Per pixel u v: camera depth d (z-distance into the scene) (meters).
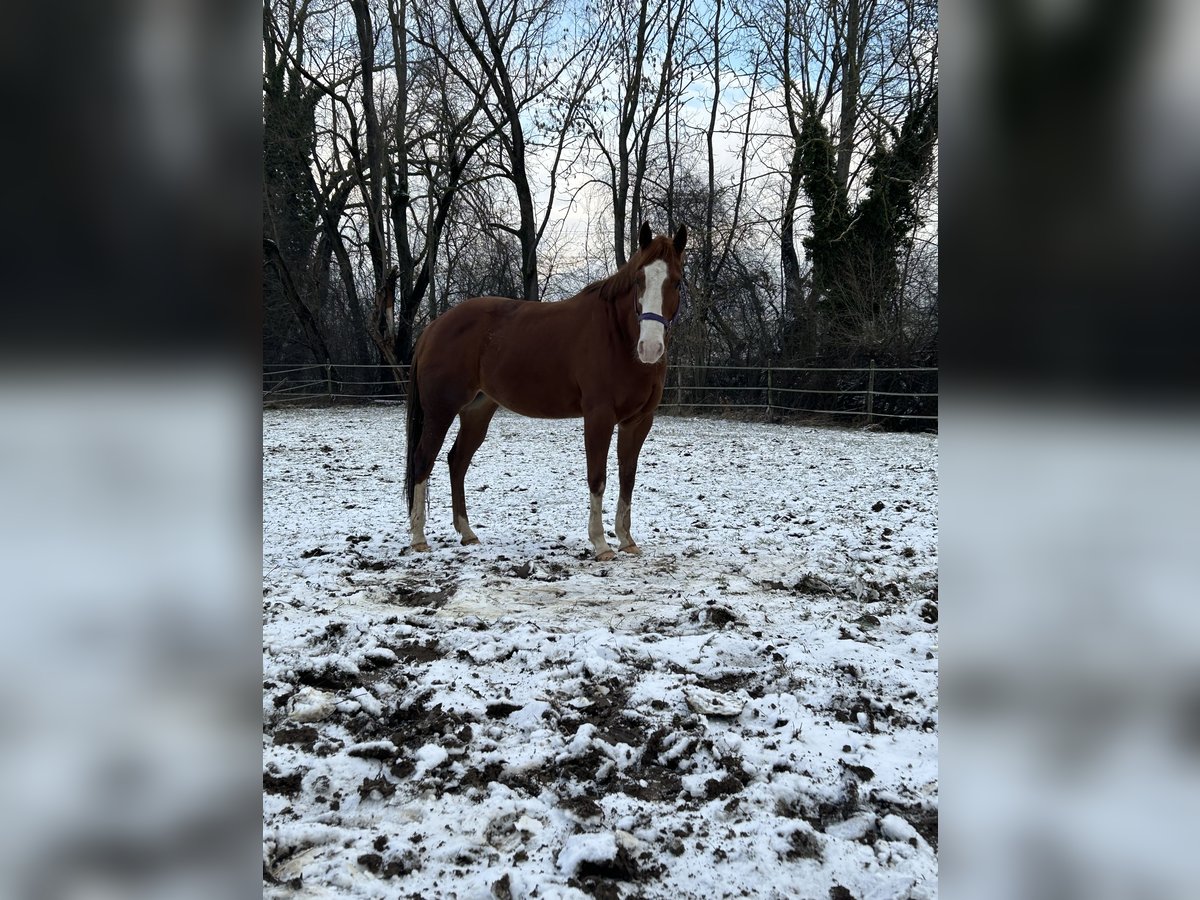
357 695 2.75
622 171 22.09
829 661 3.10
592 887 1.84
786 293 20.81
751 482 8.40
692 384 18.33
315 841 1.99
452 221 22.95
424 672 2.98
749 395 17.92
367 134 20.75
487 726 2.60
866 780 2.31
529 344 5.10
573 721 2.63
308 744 2.48
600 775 2.31
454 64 20.86
